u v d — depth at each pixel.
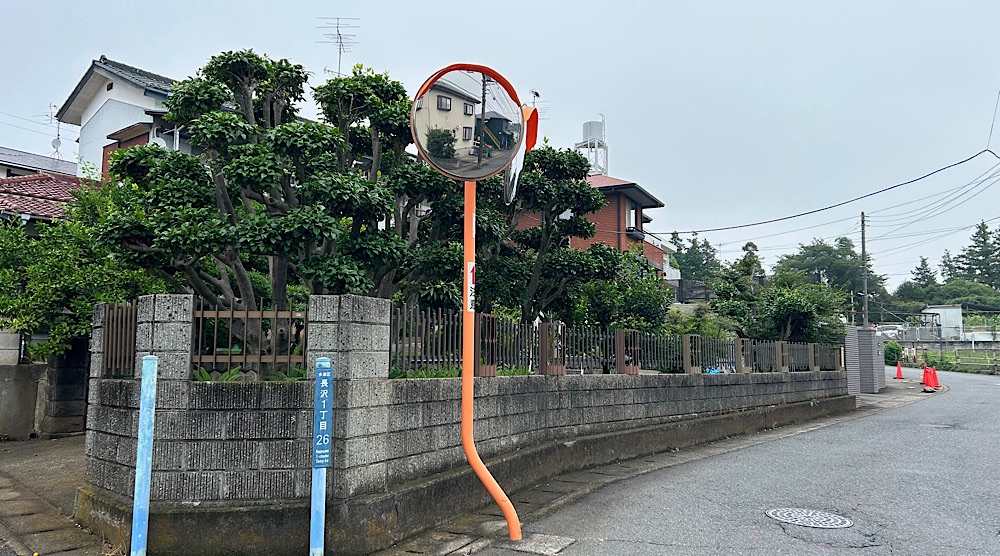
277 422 5.41
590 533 6.08
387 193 7.45
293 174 7.84
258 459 5.37
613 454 9.74
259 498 5.34
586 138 32.19
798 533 6.02
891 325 56.19
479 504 6.97
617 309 12.70
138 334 5.69
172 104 7.82
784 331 18.30
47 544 5.55
